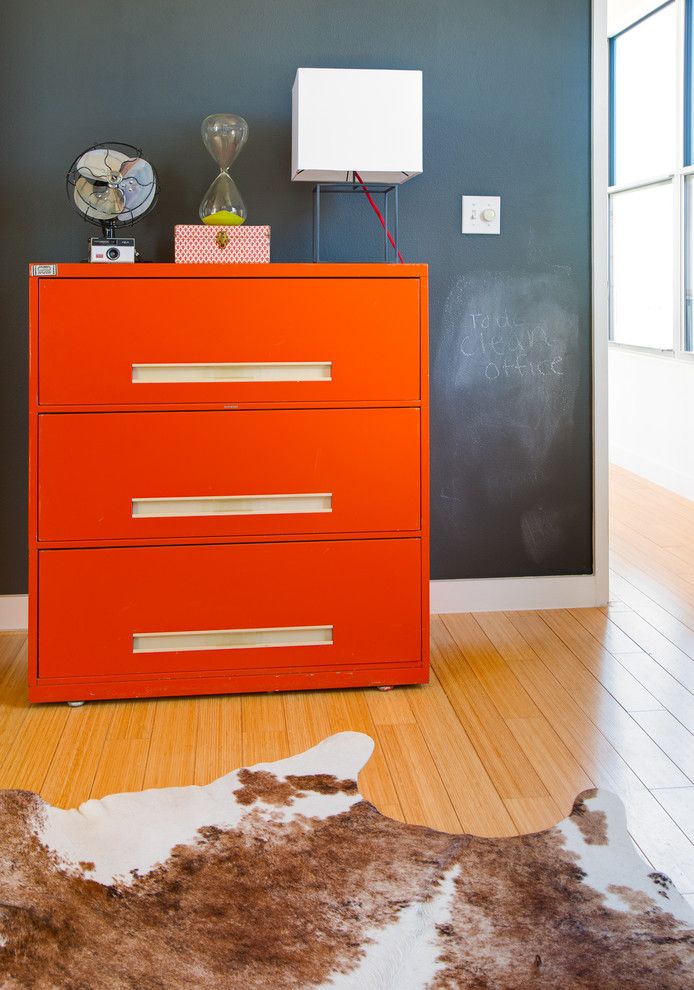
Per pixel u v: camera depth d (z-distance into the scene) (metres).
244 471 2.60
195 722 2.52
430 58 3.08
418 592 2.69
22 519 3.10
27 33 2.94
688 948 1.66
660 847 1.95
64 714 2.56
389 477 2.64
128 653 2.61
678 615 3.30
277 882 1.84
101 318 2.52
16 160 2.97
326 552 2.64
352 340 2.59
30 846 1.95
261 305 2.55
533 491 3.27
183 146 3.01
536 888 1.82
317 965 1.62
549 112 3.14
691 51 5.02
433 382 3.18
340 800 2.12
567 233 3.19
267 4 3.00
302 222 3.08
